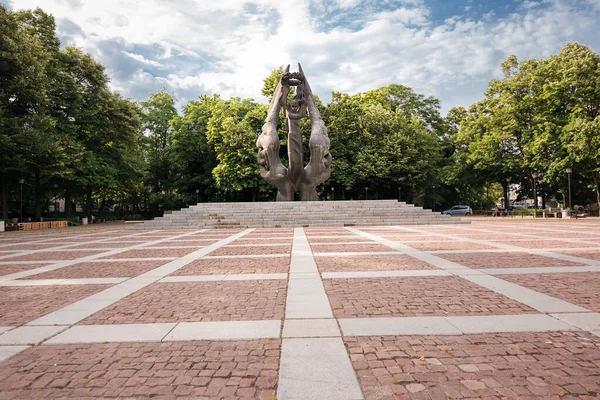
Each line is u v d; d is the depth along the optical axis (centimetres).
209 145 4528
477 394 295
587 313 479
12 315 513
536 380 315
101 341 414
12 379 331
